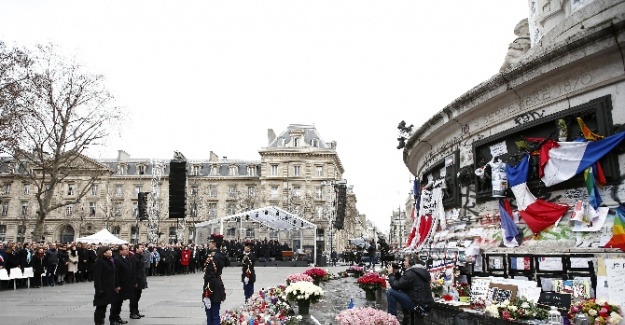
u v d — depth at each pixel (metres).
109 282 8.49
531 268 7.05
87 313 10.71
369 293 11.75
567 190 7.07
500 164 8.16
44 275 17.95
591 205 6.58
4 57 24.69
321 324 8.23
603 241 6.31
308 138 75.56
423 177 12.91
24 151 30.36
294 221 40.62
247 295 11.91
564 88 7.25
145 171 76.69
